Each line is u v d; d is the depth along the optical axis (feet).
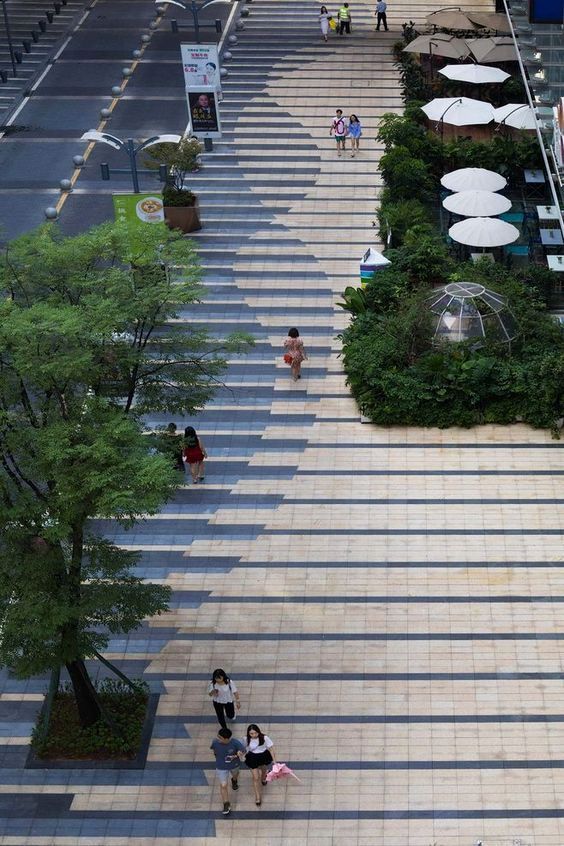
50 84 211.00
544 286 140.36
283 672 97.25
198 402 97.35
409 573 106.01
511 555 107.34
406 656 98.02
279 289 147.74
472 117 172.65
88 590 85.61
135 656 99.30
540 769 88.38
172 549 109.91
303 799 86.89
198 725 93.20
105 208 169.48
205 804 87.15
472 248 150.92
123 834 85.30
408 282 140.67
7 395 83.10
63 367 78.84
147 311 90.53
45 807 87.61
